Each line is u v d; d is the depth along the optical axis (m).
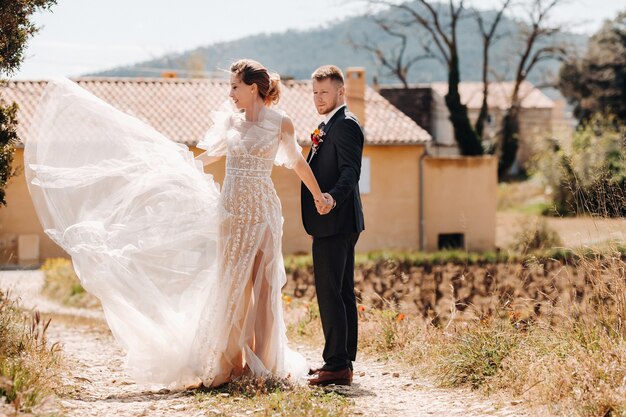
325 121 6.29
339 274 6.13
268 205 6.08
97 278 5.89
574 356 5.71
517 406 5.32
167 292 5.99
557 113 62.41
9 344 6.43
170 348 5.91
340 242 6.11
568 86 55.12
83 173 6.13
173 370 5.88
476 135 38.06
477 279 14.73
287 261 19.36
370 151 29.17
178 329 5.95
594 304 6.62
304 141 27.36
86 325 11.89
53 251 26.30
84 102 6.23
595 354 5.51
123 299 5.91
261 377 5.73
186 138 27.58
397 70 43.09
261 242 6.04
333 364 6.14
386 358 7.55
